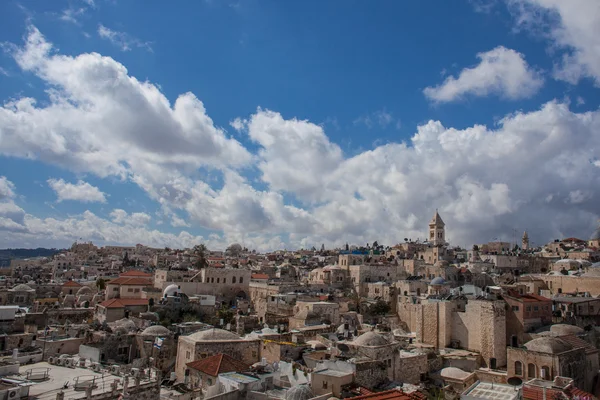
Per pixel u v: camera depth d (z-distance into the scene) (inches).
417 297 4731.8
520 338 3452.3
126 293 5378.9
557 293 4648.1
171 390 2490.2
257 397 2097.7
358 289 6230.3
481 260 7564.0
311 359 2689.5
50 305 5118.1
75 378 2273.6
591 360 2881.4
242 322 3887.8
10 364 2361.0
